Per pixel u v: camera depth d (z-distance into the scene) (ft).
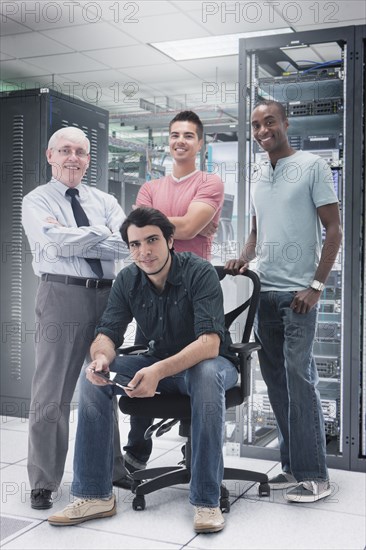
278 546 7.54
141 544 7.58
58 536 7.80
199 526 7.86
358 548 7.50
